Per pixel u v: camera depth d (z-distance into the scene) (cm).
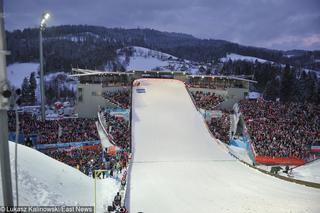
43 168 1872
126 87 6241
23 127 4025
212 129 4453
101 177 2773
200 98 5872
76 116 5919
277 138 3947
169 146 3828
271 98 9781
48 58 18225
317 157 3712
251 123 4391
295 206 2317
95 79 6312
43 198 1455
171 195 2497
